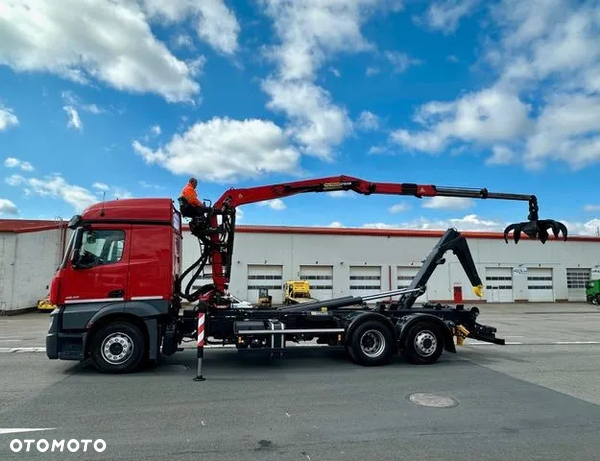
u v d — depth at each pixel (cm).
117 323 819
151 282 827
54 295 799
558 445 477
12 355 1020
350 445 470
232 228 1003
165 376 798
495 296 3806
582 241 3997
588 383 769
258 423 539
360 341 909
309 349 1105
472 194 1166
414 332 935
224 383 746
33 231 2781
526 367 912
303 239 3566
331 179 1104
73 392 678
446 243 1126
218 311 914
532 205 1164
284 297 3409
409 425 537
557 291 3906
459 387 733
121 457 433
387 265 3656
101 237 829
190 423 537
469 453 452
